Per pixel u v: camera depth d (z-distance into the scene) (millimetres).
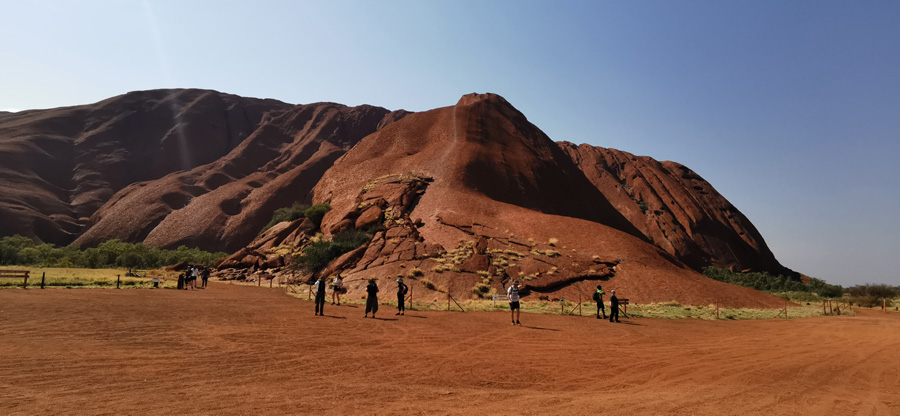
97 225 78000
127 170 107938
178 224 76125
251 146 120625
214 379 7191
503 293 29719
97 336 10617
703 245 87688
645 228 89062
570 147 123875
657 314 24688
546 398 6559
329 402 5992
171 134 121125
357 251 35688
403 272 31438
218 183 98812
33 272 33906
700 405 6215
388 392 6691
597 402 6320
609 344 13242
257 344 10609
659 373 8992
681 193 99938
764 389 7516
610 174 107625
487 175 56375
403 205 45625
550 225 42656
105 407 5441
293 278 36938
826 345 14383
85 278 29562
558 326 17609
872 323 24312
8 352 8508
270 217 80438
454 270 31609
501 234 39000
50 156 100938
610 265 35094
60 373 7148
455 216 41812
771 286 62156
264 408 5594
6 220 73375
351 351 10297
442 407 5887
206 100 139875
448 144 64250
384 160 63531
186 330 12164
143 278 35312
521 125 76188
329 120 137625
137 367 7809
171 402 5754
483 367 9055
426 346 11516
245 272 42438
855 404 6473
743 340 15484
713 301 31703
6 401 5555
